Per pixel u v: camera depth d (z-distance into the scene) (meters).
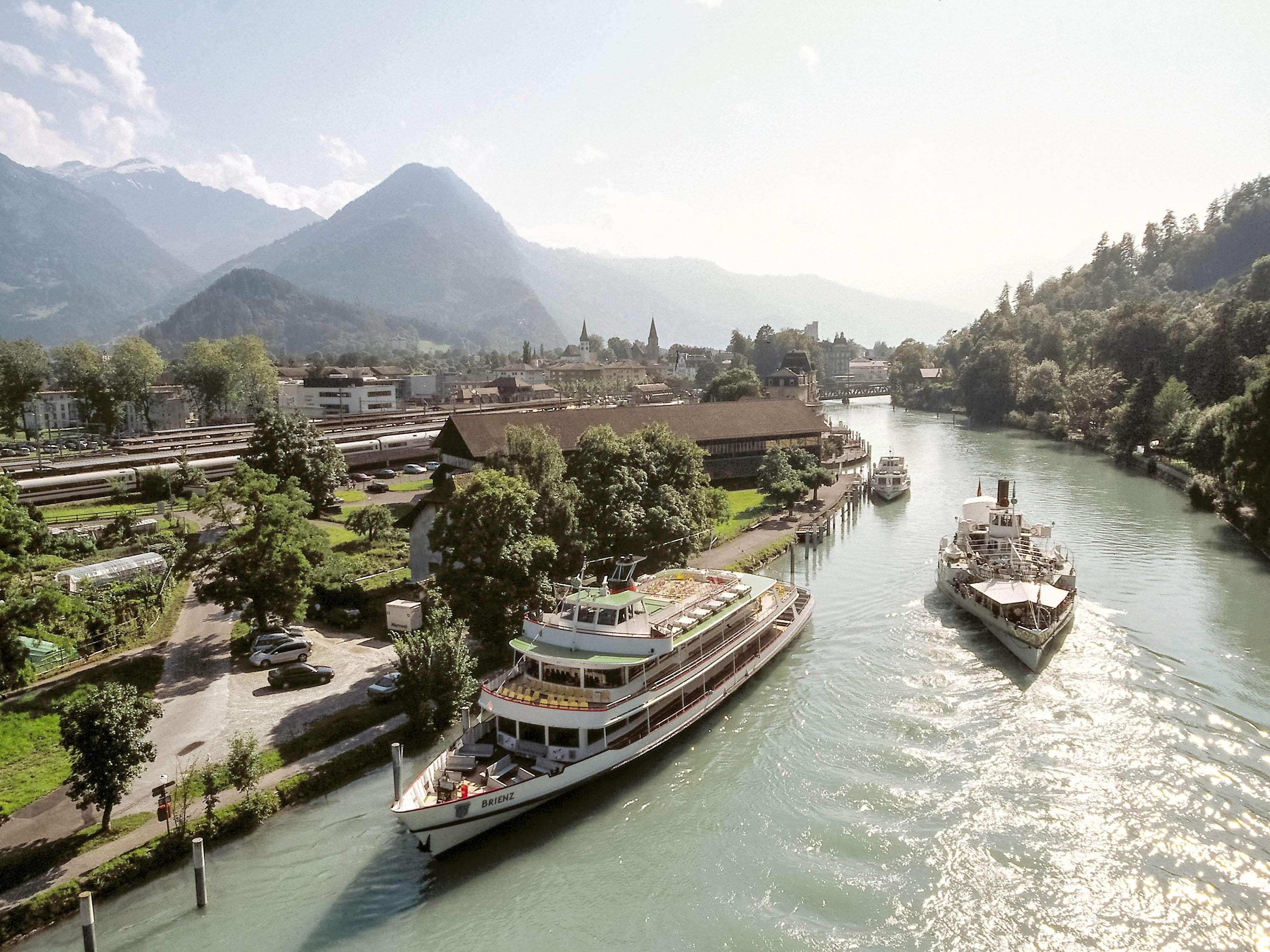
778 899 31.75
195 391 198.88
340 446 130.50
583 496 60.78
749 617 53.47
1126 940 28.89
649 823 37.16
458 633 44.94
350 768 40.12
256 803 36.38
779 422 129.50
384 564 71.81
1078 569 72.44
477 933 30.42
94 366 178.88
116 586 62.16
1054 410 192.25
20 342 150.25
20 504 86.25
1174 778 38.53
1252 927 29.23
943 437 184.75
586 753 39.19
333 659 52.78
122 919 30.52
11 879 31.06
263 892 32.25
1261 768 39.09
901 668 52.72
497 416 100.12
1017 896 31.25
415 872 33.84
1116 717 44.53
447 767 37.47
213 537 82.12
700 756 42.88
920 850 34.16
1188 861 32.81
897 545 85.69
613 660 41.00
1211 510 96.88
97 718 32.94
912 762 41.06
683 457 71.12
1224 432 92.94
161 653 53.91
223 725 43.22
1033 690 48.22
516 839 36.22
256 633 55.47
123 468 106.50
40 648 50.12
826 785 39.41
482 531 48.81
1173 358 164.50
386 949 29.59
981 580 62.38
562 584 51.75
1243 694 46.78
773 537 86.94
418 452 142.12
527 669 43.81
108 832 33.97
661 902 31.89
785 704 48.31
